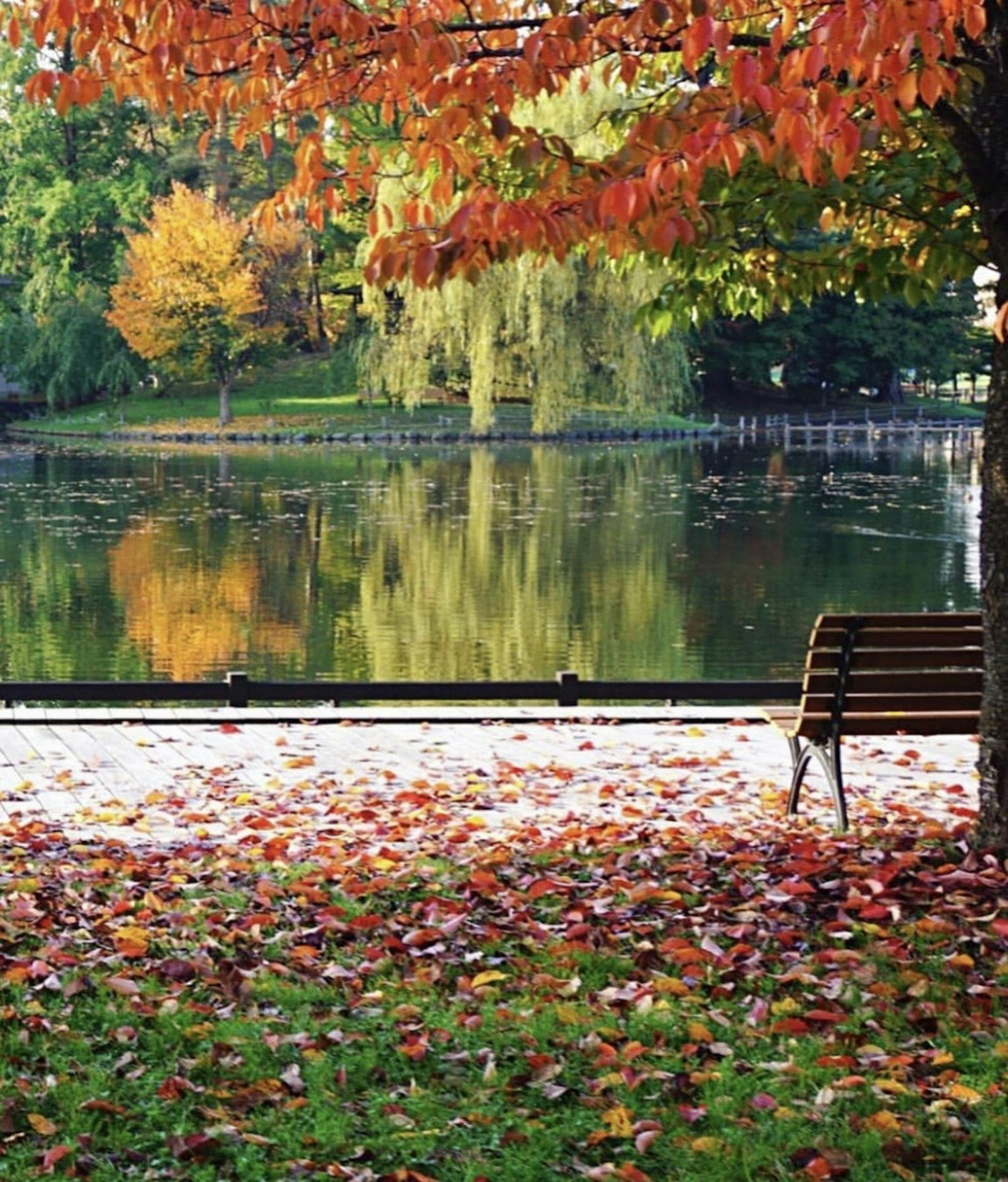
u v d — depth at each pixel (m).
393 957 6.35
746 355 86.94
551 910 6.92
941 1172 4.54
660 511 41.81
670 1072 5.19
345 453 66.38
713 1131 4.79
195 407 86.44
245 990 5.91
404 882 7.45
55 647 23.12
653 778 10.73
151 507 43.56
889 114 5.86
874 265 8.75
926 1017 5.59
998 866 7.30
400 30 6.36
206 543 35.34
